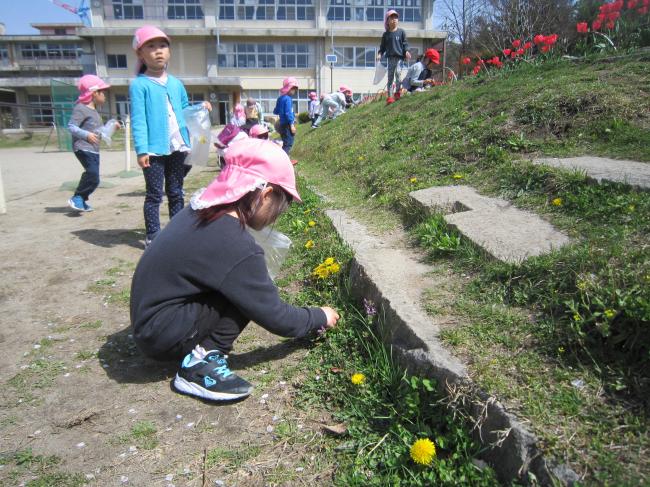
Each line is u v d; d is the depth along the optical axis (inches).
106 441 75.0
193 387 84.0
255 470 67.6
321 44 1461.6
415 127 244.2
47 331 111.3
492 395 62.8
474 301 88.5
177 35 1422.2
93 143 225.6
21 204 258.2
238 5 1441.9
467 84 302.5
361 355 90.2
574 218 110.9
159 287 79.5
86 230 197.9
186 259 78.0
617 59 223.3
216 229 78.3
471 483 58.3
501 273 92.4
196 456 71.0
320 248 135.4
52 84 761.6
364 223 151.3
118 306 124.6
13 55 1971.0
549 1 550.0
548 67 256.4
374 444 69.2
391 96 397.4
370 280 101.9
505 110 200.2
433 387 70.2
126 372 94.0
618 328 68.0
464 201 136.5
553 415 58.6
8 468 69.7
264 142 81.6
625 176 115.6
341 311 104.0
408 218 145.2
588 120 169.0
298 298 116.7
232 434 75.2
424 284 99.1
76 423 79.3
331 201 184.5
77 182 337.7
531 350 71.4
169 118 159.2
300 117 931.3
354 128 336.2
